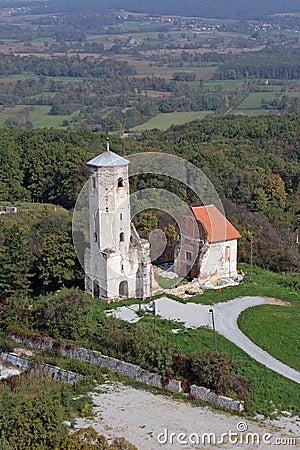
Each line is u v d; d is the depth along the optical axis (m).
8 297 67.00
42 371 56.34
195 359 52.34
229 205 94.62
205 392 50.47
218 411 48.94
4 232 82.31
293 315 64.25
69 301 62.31
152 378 53.38
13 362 59.38
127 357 56.16
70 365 56.91
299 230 97.81
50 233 78.75
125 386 53.34
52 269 68.69
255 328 60.91
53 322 61.56
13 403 48.97
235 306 66.19
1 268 67.31
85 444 42.09
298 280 74.94
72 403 50.09
